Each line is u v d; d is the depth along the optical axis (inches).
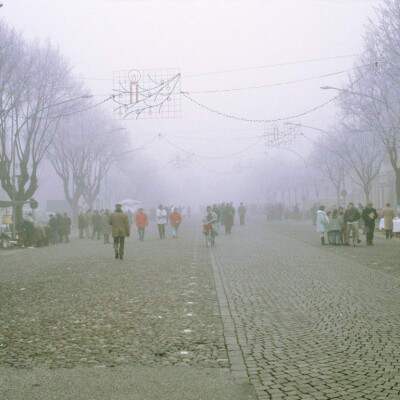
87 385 190.2
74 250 876.0
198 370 207.9
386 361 214.2
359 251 737.0
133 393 181.9
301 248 800.3
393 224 1017.5
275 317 308.2
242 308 336.5
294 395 178.5
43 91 1111.0
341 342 246.8
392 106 1152.8
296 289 408.5
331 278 465.4
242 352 233.6
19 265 644.1
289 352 231.9
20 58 997.2
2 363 220.2
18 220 1115.9
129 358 226.1
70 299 378.3
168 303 357.4
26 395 180.7
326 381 191.5
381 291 390.9
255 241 975.6
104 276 503.5
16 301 374.3
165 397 178.2
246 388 186.4
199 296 384.8
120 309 337.7
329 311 321.7
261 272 516.1
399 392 178.4
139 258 689.0
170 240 1083.3
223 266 573.3
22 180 1128.2
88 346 247.1
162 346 245.6
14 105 1019.9
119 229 671.8
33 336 268.8
